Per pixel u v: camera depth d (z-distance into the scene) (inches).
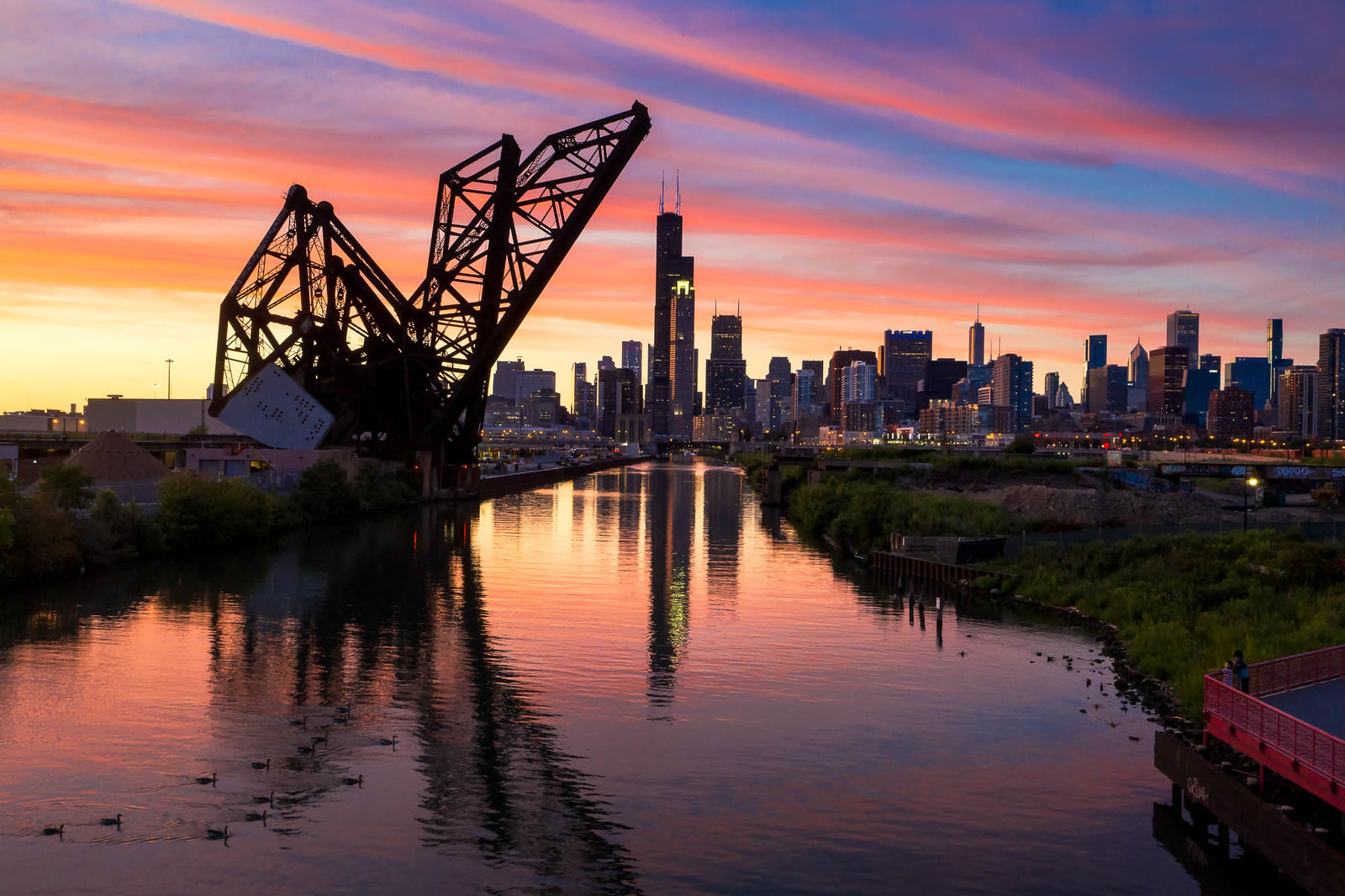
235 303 4815.5
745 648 2121.1
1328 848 962.1
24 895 1025.5
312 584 2866.6
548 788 1331.2
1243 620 2025.1
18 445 5639.8
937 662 1998.0
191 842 1149.1
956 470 6624.0
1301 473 5438.0
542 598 2711.6
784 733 1556.3
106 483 4377.5
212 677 1827.0
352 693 1742.1
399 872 1091.9
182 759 1405.0
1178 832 1213.1
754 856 1144.8
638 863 1123.9
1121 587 2554.1
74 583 2733.8
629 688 1804.9
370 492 5027.1
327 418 5073.8
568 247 4670.3
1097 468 6574.8
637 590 2878.9
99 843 1142.3
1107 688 1814.7
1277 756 1093.1
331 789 1311.5
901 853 1155.3
